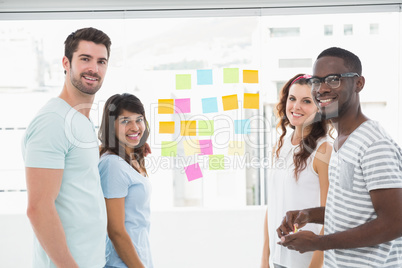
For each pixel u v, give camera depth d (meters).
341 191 1.17
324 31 2.64
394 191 1.05
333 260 1.22
